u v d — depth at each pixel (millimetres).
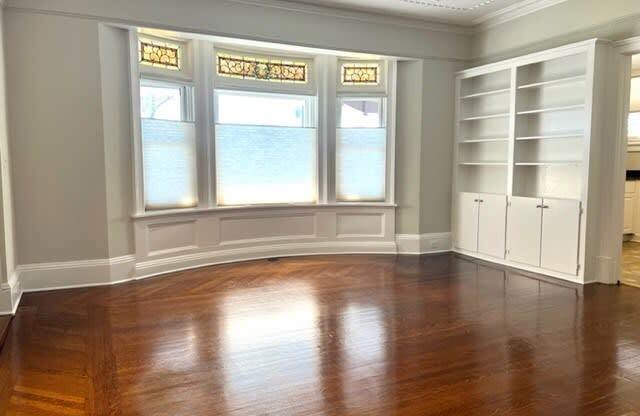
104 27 4520
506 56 5801
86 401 2463
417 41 6004
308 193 6277
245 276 5102
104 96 4562
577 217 4762
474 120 6312
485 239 5910
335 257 6086
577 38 4961
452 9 5551
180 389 2588
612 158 4660
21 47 4223
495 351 3105
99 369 2840
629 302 4168
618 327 3547
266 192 6035
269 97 6031
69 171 4488
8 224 3898
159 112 5266
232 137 5777
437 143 6281
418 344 3225
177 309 3975
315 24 5414
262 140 5961
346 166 6336
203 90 5465
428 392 2555
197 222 5535
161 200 5227
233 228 5836
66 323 3633
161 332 3449
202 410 2369
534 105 5441
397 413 2340
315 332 3453
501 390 2576
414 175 6242
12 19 4172
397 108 6184
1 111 3816
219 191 5754
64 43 4359
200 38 4996
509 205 5539
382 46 5805
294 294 4426
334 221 6312
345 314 3855
